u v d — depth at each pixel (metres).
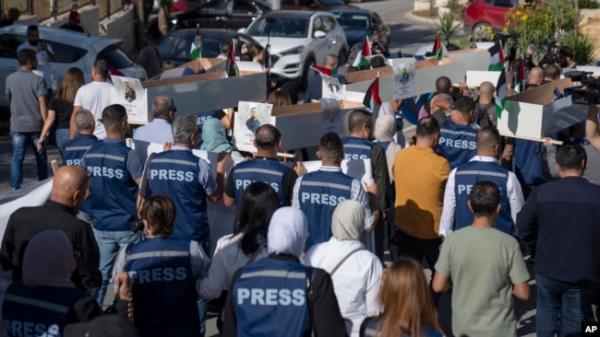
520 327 8.91
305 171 8.06
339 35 25.81
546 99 11.30
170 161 7.74
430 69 13.22
